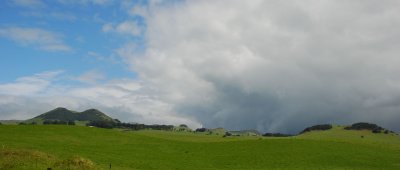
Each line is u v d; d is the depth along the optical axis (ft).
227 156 302.66
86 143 319.68
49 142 298.56
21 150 193.77
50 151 253.85
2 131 328.29
